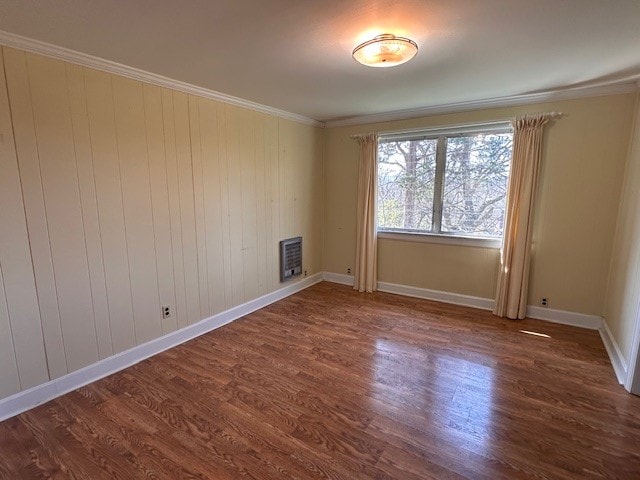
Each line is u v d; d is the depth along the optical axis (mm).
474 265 3867
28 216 2059
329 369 2572
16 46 1936
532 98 3254
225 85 2920
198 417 2035
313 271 4836
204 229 3193
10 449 1793
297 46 2100
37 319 2143
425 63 2391
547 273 3430
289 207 4246
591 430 1911
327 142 4703
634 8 1649
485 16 1738
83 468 1669
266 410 2098
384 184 4406
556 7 1647
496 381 2400
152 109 2664
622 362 2455
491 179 3703
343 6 1639
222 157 3299
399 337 3119
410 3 1613
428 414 2051
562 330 3242
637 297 2268
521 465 1676
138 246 2666
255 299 3861
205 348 2932
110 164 2436
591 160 3115
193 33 1918
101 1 1567
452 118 3705
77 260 2307
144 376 2492
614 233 3094
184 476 1622
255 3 1605
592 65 2447
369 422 1988
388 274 4461
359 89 3037
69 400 2203
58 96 2133
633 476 1611
